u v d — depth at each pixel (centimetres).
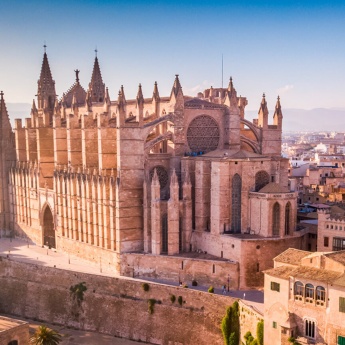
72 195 12825
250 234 10706
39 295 11456
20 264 11912
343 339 6969
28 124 15862
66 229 13212
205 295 9425
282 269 7894
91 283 10769
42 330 8619
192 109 12269
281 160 11869
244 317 8794
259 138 13300
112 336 10331
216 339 9238
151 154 11850
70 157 13488
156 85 12962
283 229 10375
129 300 10238
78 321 10806
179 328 9638
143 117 12725
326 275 7244
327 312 7150
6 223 16650
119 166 11244
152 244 11062
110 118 13475
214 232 10875
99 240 11950
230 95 12550
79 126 13575
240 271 10062
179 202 11206
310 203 14862
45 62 18262
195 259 10425
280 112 13512
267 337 7944
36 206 14900
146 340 9994
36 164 15025
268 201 10300
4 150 16612
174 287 9769
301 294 7469
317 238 10306
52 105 18225
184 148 12150
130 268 11069
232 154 11262
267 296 7950
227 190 10769
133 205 11406
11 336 8388
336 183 17900
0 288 12125
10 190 16488
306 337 7388
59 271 11250
